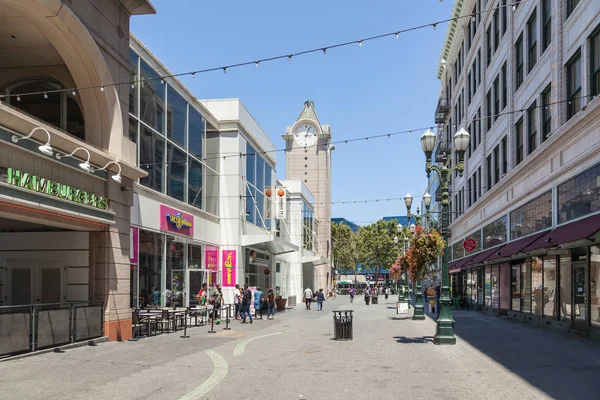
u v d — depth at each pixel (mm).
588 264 16734
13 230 16453
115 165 16172
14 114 11758
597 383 9695
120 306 16625
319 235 69000
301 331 20688
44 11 13711
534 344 15664
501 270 29016
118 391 9180
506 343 15961
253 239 29516
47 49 16125
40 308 15484
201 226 26922
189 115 26281
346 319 17219
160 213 22047
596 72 16422
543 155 20594
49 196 13195
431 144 16438
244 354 13844
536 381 9922
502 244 27875
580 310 17641
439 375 10586
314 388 9406
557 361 12359
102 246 16109
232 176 29766
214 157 29781
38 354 13156
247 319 27625
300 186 52219
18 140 12227
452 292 46562
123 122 17172
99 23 16031
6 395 8875
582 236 14555
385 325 23422
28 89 17297
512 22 26062
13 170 12070
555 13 19469
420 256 25281
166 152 23234
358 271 120188
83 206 14648
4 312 12375
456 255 45156
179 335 18922
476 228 35875
